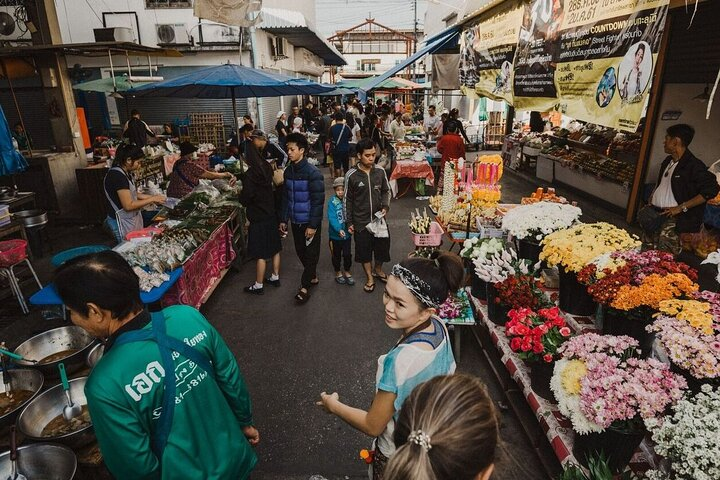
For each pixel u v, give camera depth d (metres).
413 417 0.94
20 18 8.07
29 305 5.05
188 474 1.54
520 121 15.98
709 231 5.32
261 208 5.00
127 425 1.39
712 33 5.04
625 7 3.04
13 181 7.82
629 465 2.19
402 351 1.59
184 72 13.12
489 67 6.22
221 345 1.76
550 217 3.70
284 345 4.25
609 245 3.04
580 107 3.66
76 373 2.68
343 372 3.83
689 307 2.18
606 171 8.17
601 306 2.87
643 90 2.84
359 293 5.32
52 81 8.17
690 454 1.65
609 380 1.97
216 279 5.30
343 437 3.11
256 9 5.96
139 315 1.56
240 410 1.86
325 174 13.05
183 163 6.33
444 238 6.59
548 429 2.46
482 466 0.90
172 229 4.53
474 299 3.92
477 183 5.23
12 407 2.37
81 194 8.02
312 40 18.17
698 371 1.97
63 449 1.98
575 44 3.73
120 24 12.71
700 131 6.37
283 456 2.94
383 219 5.12
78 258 1.51
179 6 12.55
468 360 3.89
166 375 1.49
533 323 2.71
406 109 24.42
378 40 47.62
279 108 17.45
